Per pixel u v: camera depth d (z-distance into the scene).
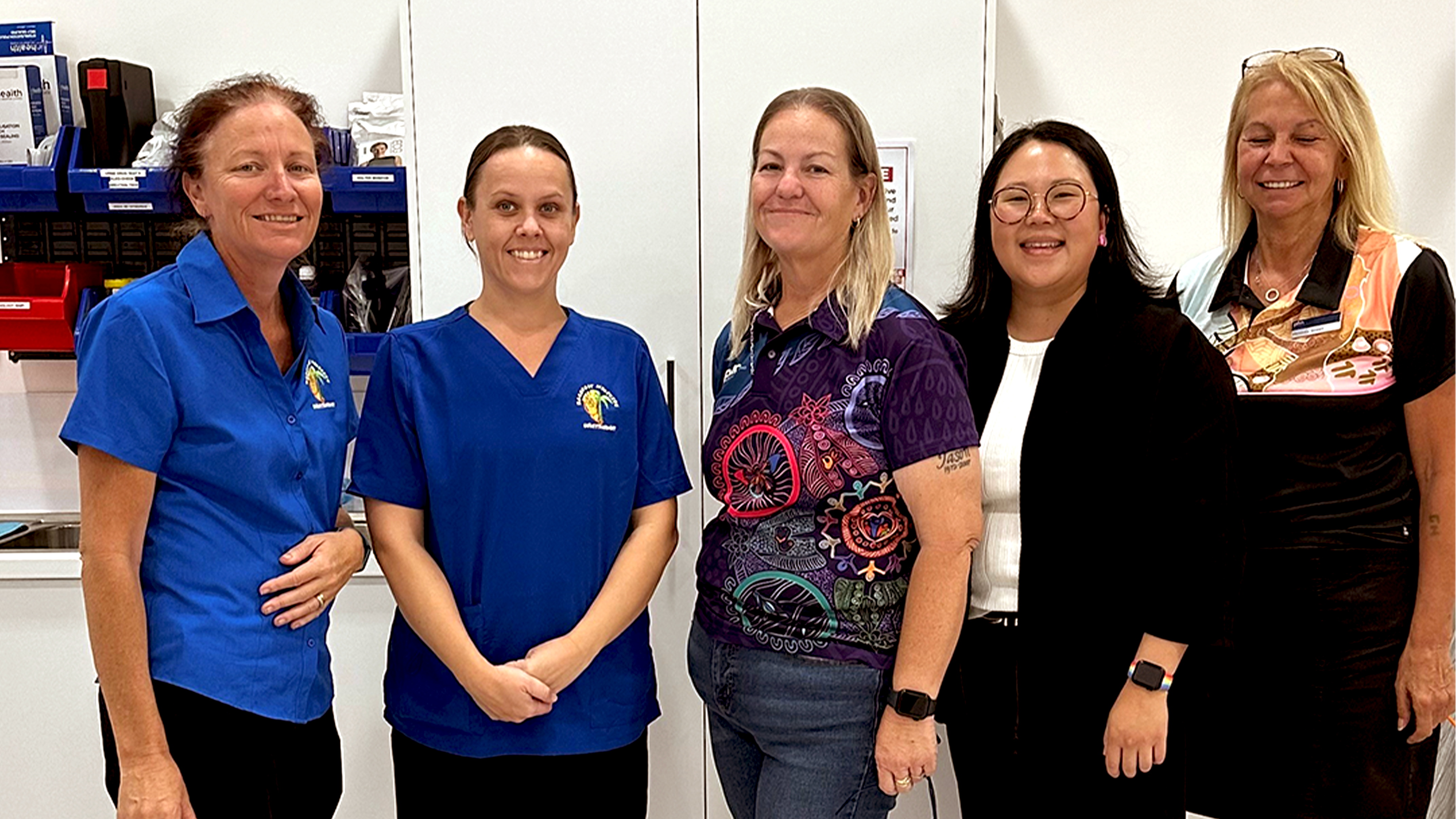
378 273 2.16
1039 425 1.34
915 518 1.24
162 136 2.05
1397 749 1.48
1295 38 2.15
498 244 1.34
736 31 1.82
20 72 2.09
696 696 1.96
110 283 2.14
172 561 1.21
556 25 1.83
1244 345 1.54
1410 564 1.47
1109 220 1.37
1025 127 1.42
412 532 1.39
